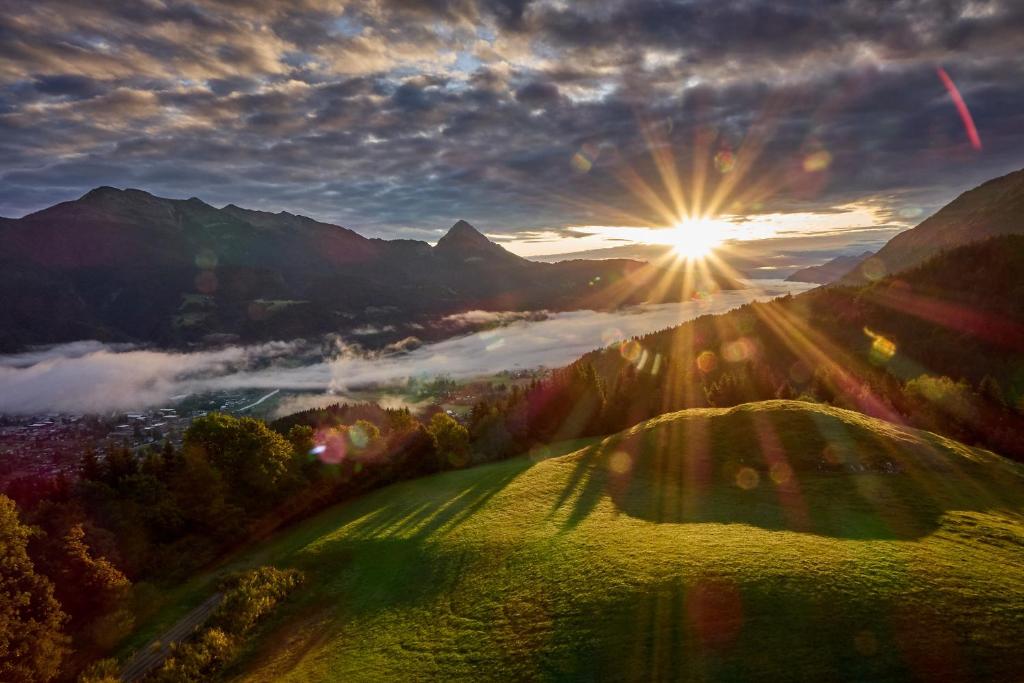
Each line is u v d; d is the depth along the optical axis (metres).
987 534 36.22
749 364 118.12
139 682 40.62
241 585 51.09
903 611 26.89
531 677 28.08
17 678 38.28
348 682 32.59
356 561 53.75
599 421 118.56
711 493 52.97
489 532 49.94
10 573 42.03
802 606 27.98
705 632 27.66
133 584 55.66
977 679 22.83
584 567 36.88
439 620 37.16
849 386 105.25
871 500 44.66
